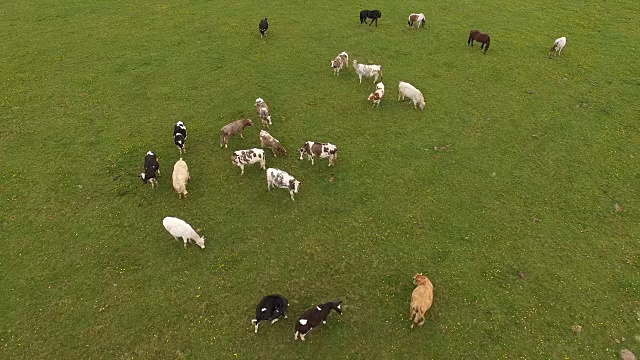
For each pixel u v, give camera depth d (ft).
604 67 79.41
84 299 42.01
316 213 51.19
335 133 63.46
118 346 38.47
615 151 60.80
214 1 104.53
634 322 40.55
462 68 79.51
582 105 69.82
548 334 39.70
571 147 61.52
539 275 44.80
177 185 51.24
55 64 78.79
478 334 39.68
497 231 49.47
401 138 62.75
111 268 44.78
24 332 39.27
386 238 48.37
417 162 58.70
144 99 70.44
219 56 82.28
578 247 47.67
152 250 46.73
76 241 47.50
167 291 42.75
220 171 56.65
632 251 47.21
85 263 45.27
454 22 95.96
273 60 81.25
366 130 64.13
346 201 52.80
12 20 93.61
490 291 43.19
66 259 45.62
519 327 40.24
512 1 106.22
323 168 57.26
